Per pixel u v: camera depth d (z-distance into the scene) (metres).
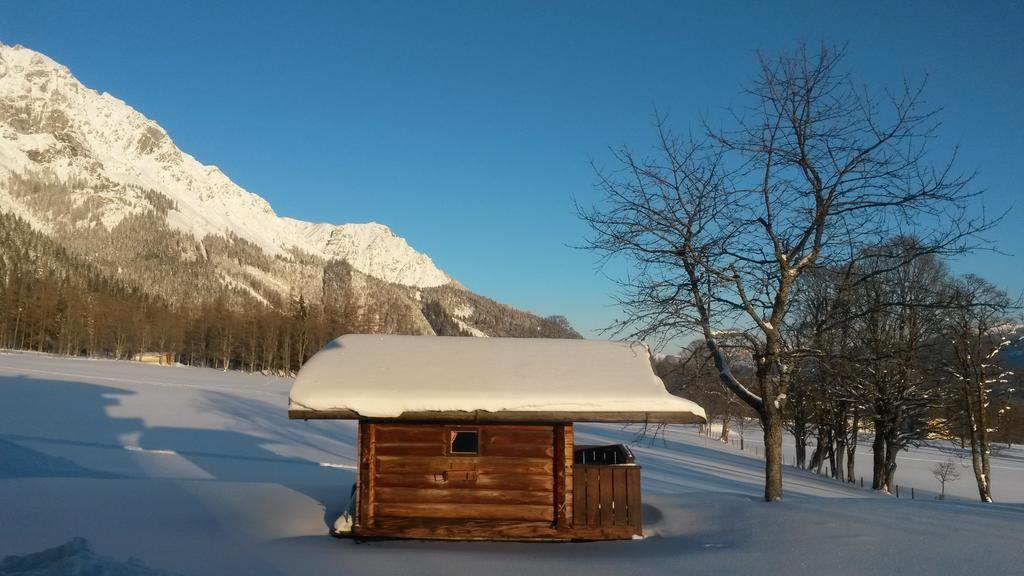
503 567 8.88
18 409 37.69
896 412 28.02
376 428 11.11
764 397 13.73
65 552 8.26
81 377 57.88
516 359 11.97
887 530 10.45
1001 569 8.34
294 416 10.48
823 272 13.81
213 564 8.65
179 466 24.28
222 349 117.62
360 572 8.47
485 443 11.09
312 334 108.00
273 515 12.33
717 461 37.97
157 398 48.97
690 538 11.15
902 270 20.72
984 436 26.41
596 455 14.96
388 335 13.29
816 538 10.20
